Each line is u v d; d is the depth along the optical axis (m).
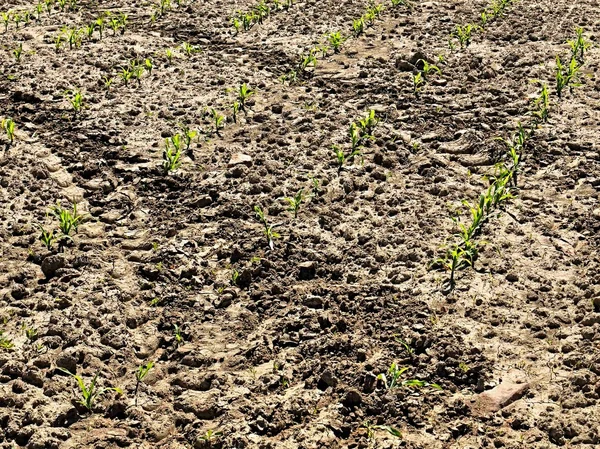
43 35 7.18
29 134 5.73
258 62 6.74
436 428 3.83
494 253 4.68
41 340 4.22
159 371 4.13
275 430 3.84
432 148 5.57
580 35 6.43
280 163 5.45
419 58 6.55
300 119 5.86
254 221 4.98
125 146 5.62
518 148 5.48
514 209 5.00
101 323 4.33
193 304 4.48
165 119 5.92
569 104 5.95
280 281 4.58
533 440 3.75
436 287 4.49
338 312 4.38
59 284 4.54
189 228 4.95
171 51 6.93
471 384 4.00
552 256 4.65
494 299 4.40
